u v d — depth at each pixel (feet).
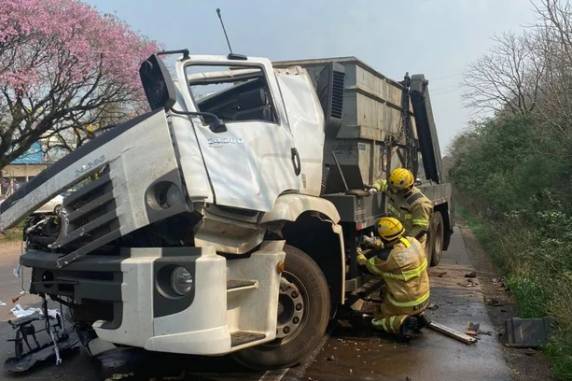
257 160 15.07
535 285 22.12
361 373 16.17
